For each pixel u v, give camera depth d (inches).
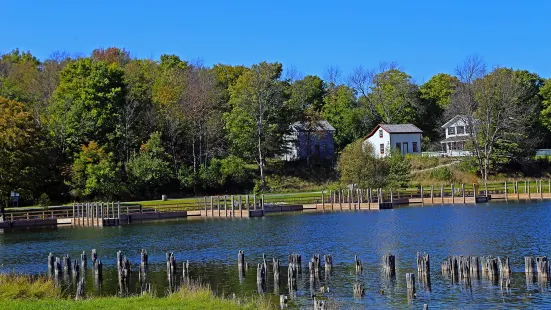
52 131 3924.7
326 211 3417.8
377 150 5123.0
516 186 3831.2
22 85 4741.6
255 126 4468.5
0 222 2972.4
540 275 1445.6
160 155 4158.5
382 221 2768.2
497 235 2176.4
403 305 1273.4
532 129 4904.0
